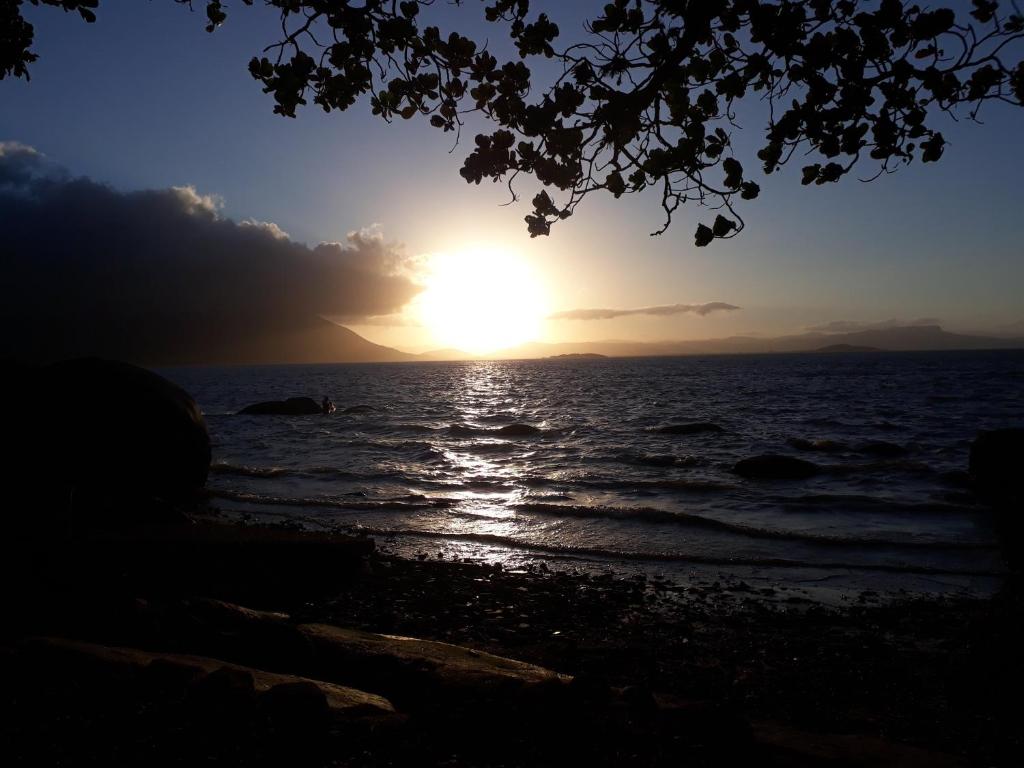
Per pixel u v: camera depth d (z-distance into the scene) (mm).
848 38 3824
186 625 5469
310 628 6164
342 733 3746
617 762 3600
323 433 32531
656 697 5461
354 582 10156
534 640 8039
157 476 14898
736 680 6840
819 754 3932
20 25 6094
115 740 3592
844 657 7512
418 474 20688
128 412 14539
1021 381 72062
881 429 32250
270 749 3559
